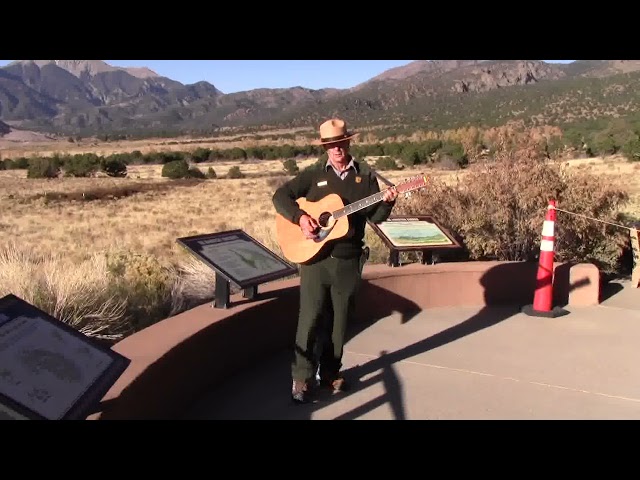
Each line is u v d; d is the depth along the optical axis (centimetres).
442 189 876
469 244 851
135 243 2098
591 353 566
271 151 11706
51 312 574
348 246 441
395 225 726
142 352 398
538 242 840
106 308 605
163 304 690
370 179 457
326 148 447
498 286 729
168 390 404
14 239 2297
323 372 471
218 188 5197
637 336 615
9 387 272
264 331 547
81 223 2895
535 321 664
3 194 4494
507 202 838
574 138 5953
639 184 2661
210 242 537
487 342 595
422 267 707
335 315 454
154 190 5097
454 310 707
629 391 480
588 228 838
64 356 311
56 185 5491
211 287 748
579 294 727
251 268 536
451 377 506
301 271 450
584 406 451
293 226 457
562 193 838
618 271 902
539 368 528
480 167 882
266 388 480
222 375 490
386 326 647
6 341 291
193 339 441
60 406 283
